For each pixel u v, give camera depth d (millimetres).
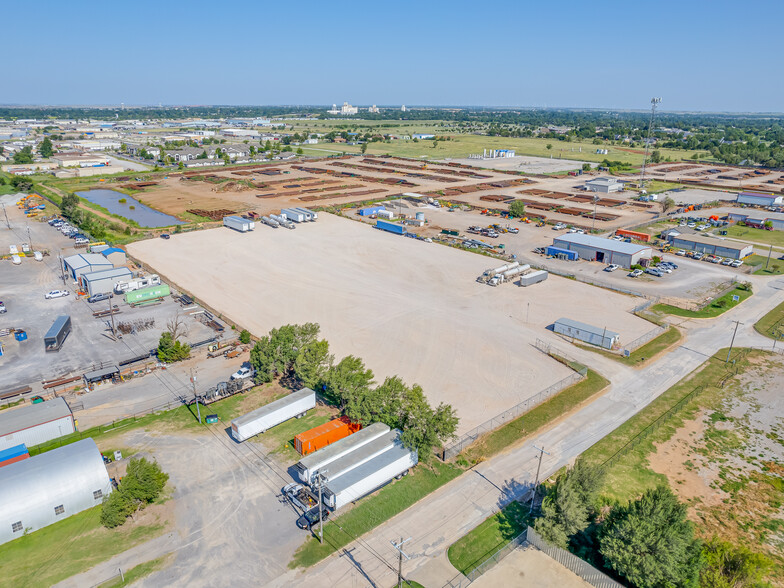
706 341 82812
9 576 40219
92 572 40750
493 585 40094
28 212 165750
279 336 67562
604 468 45531
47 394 66500
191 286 103375
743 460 55000
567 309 94125
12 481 44656
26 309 92500
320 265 115750
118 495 45469
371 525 45875
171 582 39938
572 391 68125
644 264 119000
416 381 69688
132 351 77750
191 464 53562
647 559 37250
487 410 63531
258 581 40094
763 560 37719
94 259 108375
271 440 57625
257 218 155375
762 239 143250
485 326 86812
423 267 115438
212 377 70938
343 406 62438
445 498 49375
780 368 74625
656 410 64188
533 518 46906
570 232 141125
